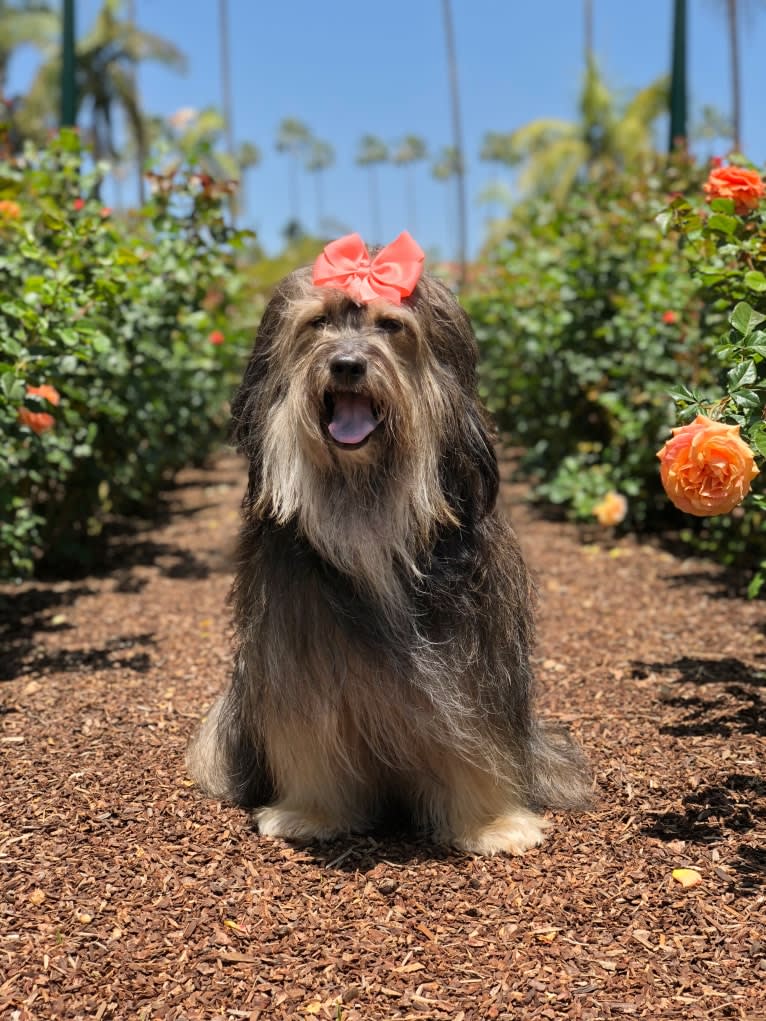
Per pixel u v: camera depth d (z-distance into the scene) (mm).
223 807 939
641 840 863
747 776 963
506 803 885
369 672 801
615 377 2082
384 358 771
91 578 1846
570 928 741
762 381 874
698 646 1376
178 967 699
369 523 800
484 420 854
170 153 1985
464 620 821
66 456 1612
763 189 1071
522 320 2314
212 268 2021
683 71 2492
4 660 1368
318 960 707
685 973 686
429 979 685
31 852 845
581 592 1686
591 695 1196
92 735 1094
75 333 1268
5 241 1661
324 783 879
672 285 1844
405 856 856
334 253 807
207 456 3443
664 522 2152
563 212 2260
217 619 1572
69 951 715
